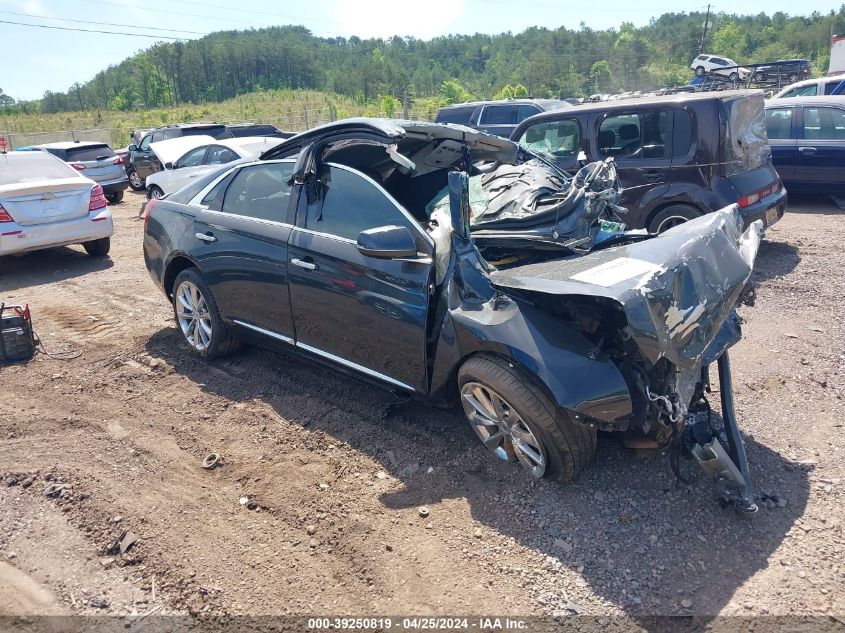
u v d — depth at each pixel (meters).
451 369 3.50
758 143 7.25
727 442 3.54
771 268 7.08
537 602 2.71
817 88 14.23
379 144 3.87
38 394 4.73
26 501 3.48
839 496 3.27
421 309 3.54
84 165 14.62
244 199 4.67
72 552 3.09
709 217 3.80
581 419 3.01
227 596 2.80
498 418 3.38
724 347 3.55
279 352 4.65
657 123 7.04
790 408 4.14
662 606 2.67
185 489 3.55
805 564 2.85
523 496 3.35
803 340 5.14
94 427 4.24
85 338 5.84
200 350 5.17
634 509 3.22
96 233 8.64
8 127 56.88
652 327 2.83
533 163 4.91
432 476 3.56
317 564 2.97
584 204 3.98
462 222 3.45
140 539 3.15
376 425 4.11
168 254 5.17
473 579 2.85
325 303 4.04
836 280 6.50
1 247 7.91
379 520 3.24
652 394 3.00
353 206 3.96
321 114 54.16
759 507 3.21
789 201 10.79
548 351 3.08
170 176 11.45
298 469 3.70
